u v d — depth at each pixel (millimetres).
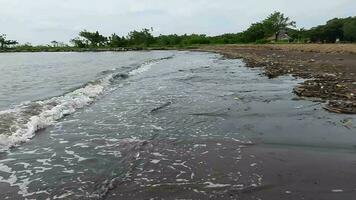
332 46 50844
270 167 7617
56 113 12672
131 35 110875
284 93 16016
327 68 25047
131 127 11102
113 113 13102
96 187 6816
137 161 8133
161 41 111062
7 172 7617
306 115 11875
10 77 25922
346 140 9266
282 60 33688
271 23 102562
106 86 20391
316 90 15883
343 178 7012
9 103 14656
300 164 7738
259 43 91250
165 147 9102
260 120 11453
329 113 12039
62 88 19531
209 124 11234
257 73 24906
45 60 51344
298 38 99188
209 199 6266
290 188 6625
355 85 16875
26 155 8617
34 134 10281
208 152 8648
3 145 9078
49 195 6551
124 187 6781
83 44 108938
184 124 11328
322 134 9805
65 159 8344
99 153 8719
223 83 20484
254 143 9211
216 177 7184
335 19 95125
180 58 50375
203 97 16047
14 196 6520
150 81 22703
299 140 9336
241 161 8008
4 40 106625
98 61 47000
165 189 6672
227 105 13992
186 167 7730
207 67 32406
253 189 6617
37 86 20516
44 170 7711
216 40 108250
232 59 42281
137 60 48125
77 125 11352
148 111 13359
